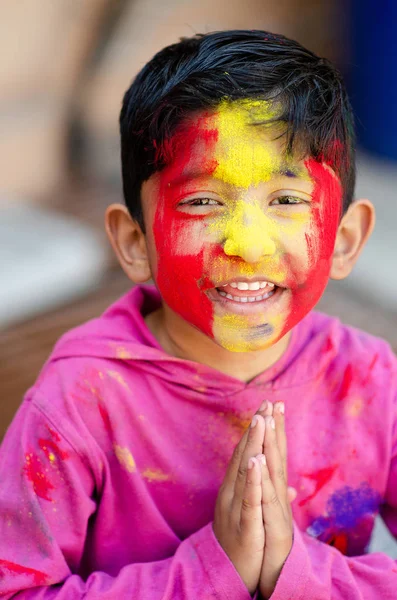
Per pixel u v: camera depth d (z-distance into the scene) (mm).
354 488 1304
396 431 1312
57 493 1144
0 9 4520
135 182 1176
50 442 1144
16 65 4551
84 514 1158
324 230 1114
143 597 1096
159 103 1088
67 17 4379
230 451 1227
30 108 4559
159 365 1205
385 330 2807
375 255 3189
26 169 4098
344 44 4395
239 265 1048
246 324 1094
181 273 1095
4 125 4406
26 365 2514
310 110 1077
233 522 1102
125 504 1200
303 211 1085
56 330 2730
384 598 1181
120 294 2996
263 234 1026
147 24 4520
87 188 3947
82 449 1151
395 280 3035
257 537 1084
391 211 3549
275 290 1110
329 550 1189
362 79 4164
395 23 3900
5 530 1124
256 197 1057
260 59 1100
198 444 1221
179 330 1236
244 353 1224
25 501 1127
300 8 4977
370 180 3883
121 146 1237
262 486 1089
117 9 4242
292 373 1248
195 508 1224
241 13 5246
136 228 1232
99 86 4504
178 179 1078
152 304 1367
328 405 1285
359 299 3025
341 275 1275
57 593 1104
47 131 4371
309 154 1073
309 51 1171
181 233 1085
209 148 1051
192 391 1211
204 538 1134
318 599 1105
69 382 1188
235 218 1043
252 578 1105
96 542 1224
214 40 1157
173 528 1231
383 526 1799
